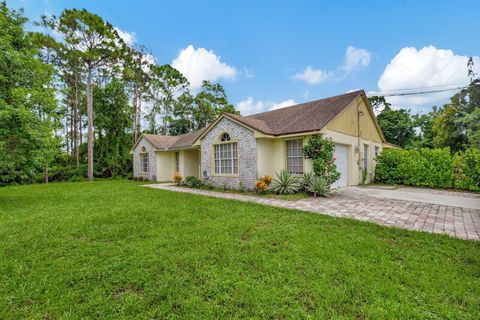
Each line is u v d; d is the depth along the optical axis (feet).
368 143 47.75
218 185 42.24
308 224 18.08
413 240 14.55
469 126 61.00
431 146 79.10
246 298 8.95
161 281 10.24
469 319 7.89
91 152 67.62
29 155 31.55
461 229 16.90
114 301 9.05
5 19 32.24
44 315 8.37
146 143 67.21
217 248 13.50
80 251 13.50
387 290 9.36
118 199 31.09
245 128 37.52
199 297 9.12
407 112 90.33
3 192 40.37
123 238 15.58
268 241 14.51
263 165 36.83
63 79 76.43
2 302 9.02
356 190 36.37
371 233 15.88
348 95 42.75
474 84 56.39
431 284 9.74
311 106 43.75
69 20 59.72
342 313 8.21
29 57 34.06
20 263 12.08
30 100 32.07
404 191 35.55
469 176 36.52
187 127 115.85
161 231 16.70
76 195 35.42
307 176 32.73
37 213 23.15
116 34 67.21
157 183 56.95
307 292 9.29
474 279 10.16
